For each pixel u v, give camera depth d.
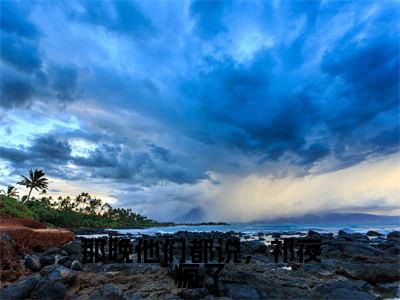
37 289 10.17
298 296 9.95
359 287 10.47
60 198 118.56
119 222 148.62
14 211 41.44
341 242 21.59
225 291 10.21
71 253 19.58
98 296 9.74
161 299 10.05
